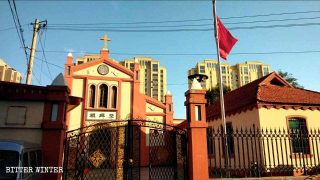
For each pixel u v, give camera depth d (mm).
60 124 8414
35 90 8664
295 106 14484
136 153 22812
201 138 9438
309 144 13984
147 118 27000
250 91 16000
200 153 9273
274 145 13555
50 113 8570
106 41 26859
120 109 25469
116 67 26359
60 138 8328
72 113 24344
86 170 10719
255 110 14141
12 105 8516
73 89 24953
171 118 27641
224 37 14430
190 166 9273
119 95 25703
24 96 8531
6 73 48375
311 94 16094
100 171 16234
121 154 17422
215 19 14398
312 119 14703
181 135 9977
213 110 20297
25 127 8352
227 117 17094
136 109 25500
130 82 26500
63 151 8914
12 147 6281
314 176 10648
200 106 9805
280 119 14102
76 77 25281
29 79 17359
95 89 25391
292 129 13219
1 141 6473
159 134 11961
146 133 24641
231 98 18797
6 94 8430
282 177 10305
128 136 9961
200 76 11742
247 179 9953
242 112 15391
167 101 28156
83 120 24203
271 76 16594
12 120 8383
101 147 17219
